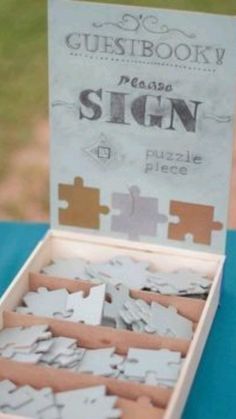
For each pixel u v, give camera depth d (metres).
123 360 0.99
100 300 1.06
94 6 1.03
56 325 1.02
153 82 1.05
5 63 2.27
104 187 1.13
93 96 1.08
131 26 1.03
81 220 1.16
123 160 1.11
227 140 1.06
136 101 1.07
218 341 1.05
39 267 1.13
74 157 1.12
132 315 1.04
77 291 1.09
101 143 1.10
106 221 1.15
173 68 1.04
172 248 1.14
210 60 1.02
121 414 0.92
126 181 1.12
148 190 1.12
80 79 1.07
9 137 2.02
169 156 1.09
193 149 1.08
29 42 2.35
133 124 1.08
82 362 0.99
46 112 2.10
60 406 0.92
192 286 1.09
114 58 1.05
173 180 1.10
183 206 1.12
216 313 1.10
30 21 2.44
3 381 0.96
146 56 1.04
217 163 1.08
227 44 1.01
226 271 1.16
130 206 1.13
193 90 1.04
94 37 1.05
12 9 2.49
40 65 2.26
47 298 1.07
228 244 1.20
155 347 1.00
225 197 1.09
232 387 0.99
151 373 0.96
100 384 0.94
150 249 1.14
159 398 0.93
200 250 1.13
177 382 0.92
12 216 1.80
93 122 1.10
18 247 1.20
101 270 1.12
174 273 1.13
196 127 1.07
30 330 1.02
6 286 1.13
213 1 2.53
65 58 1.07
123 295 1.07
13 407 0.92
